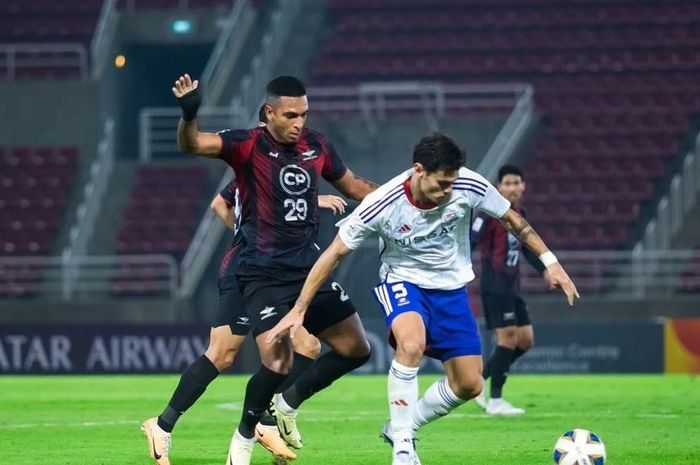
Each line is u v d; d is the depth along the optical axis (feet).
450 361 88.17
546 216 317.01
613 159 330.95
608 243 310.24
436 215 84.43
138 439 118.62
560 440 84.38
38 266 321.32
